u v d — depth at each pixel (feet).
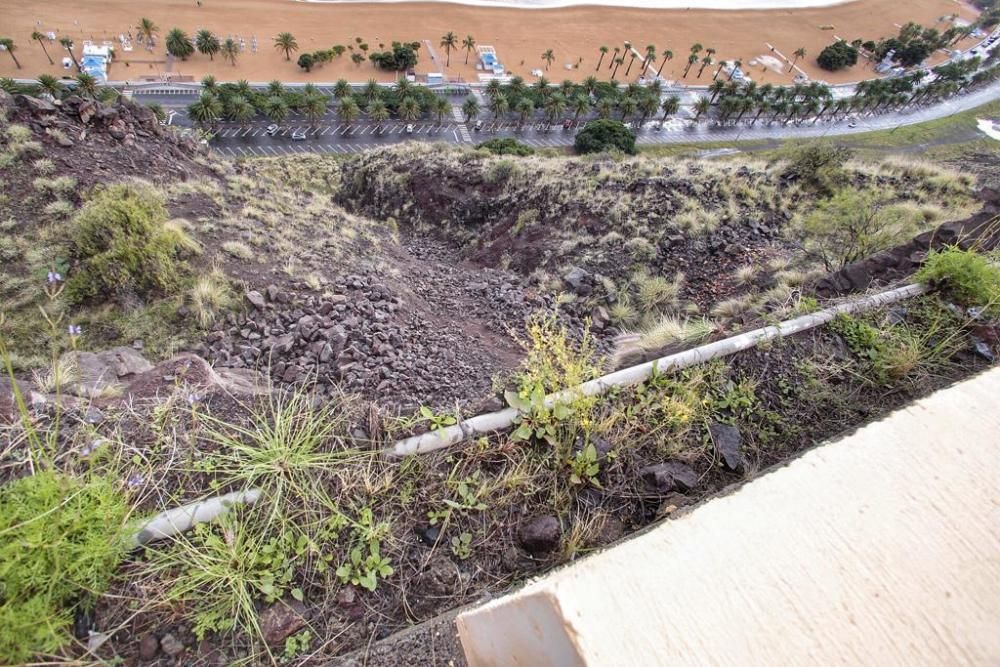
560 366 10.59
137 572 7.12
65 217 23.49
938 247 17.04
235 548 7.36
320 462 8.61
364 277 24.53
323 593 7.44
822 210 25.03
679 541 5.16
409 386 16.38
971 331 11.75
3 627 6.03
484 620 5.94
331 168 64.03
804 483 5.65
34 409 9.31
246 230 26.37
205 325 19.62
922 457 5.79
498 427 9.43
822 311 12.50
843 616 4.49
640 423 9.65
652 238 30.22
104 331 19.22
